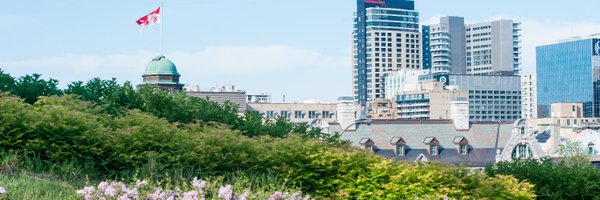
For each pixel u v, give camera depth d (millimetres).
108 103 26016
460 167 24531
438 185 23047
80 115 20906
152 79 113875
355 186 22250
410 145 93812
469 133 96875
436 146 93625
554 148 119625
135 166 20297
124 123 22703
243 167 21594
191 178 20328
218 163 21141
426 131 96000
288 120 32750
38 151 19906
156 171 20031
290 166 21875
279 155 21984
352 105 100438
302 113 183875
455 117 97125
